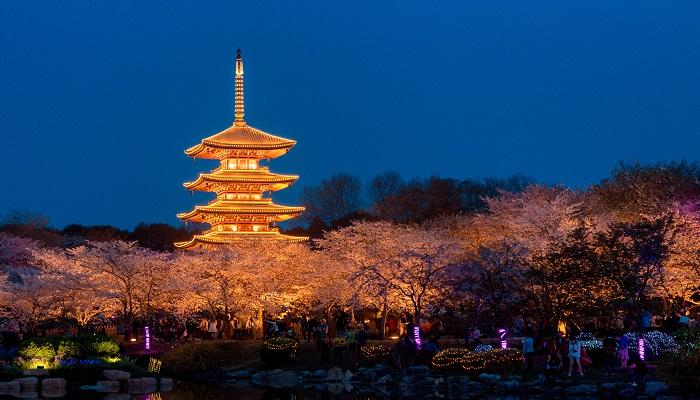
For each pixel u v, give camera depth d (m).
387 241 82.44
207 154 130.12
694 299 78.88
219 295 85.56
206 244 115.69
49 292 83.69
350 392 59.50
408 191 145.50
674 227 67.31
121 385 61.69
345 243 94.19
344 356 69.88
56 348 64.25
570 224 76.69
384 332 80.00
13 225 139.12
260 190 124.62
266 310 89.38
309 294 90.25
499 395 54.75
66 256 99.06
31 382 58.75
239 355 73.44
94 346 66.81
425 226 109.56
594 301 61.84
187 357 68.69
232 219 122.00
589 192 100.00
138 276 82.50
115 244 84.56
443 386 57.41
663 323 65.06
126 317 82.56
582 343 56.81
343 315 83.56
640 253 59.91
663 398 48.31
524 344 58.19
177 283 81.38
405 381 59.28
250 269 86.75
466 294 67.06
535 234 76.56
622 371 55.16
